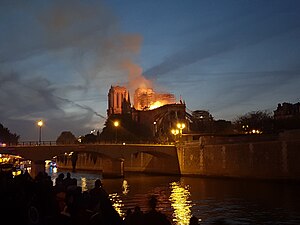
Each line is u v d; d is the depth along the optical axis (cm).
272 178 7094
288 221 3375
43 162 8162
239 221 3428
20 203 1401
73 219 1354
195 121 16312
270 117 13412
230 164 8144
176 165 10081
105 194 1476
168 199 5019
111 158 9456
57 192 1841
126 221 1258
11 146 7825
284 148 6869
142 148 9725
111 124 16188
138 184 7469
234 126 14725
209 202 4662
